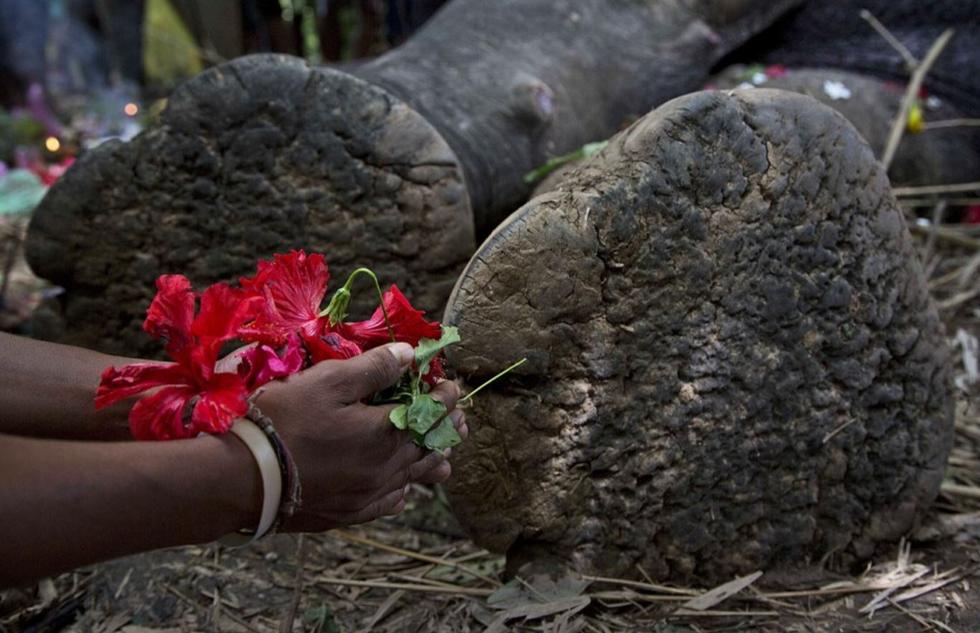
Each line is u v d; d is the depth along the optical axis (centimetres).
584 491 166
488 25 275
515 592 167
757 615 168
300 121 201
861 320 177
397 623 169
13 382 137
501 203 247
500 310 156
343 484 117
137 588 181
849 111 309
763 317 169
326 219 206
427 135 200
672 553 173
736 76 318
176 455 104
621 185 156
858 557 185
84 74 707
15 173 450
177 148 205
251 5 559
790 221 167
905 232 183
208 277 213
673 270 161
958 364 258
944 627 163
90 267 215
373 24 536
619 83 288
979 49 327
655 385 165
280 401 113
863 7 336
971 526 192
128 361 145
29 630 170
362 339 131
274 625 169
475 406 161
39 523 95
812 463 178
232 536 116
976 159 332
